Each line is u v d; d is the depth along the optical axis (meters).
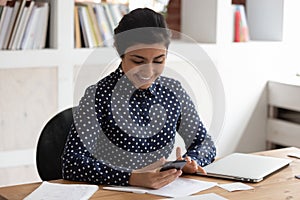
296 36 4.45
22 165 3.49
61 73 3.54
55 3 3.48
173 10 4.33
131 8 4.09
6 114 3.41
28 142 3.49
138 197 2.01
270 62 4.36
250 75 4.28
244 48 4.22
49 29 3.56
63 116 2.48
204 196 2.00
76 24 3.63
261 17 4.54
